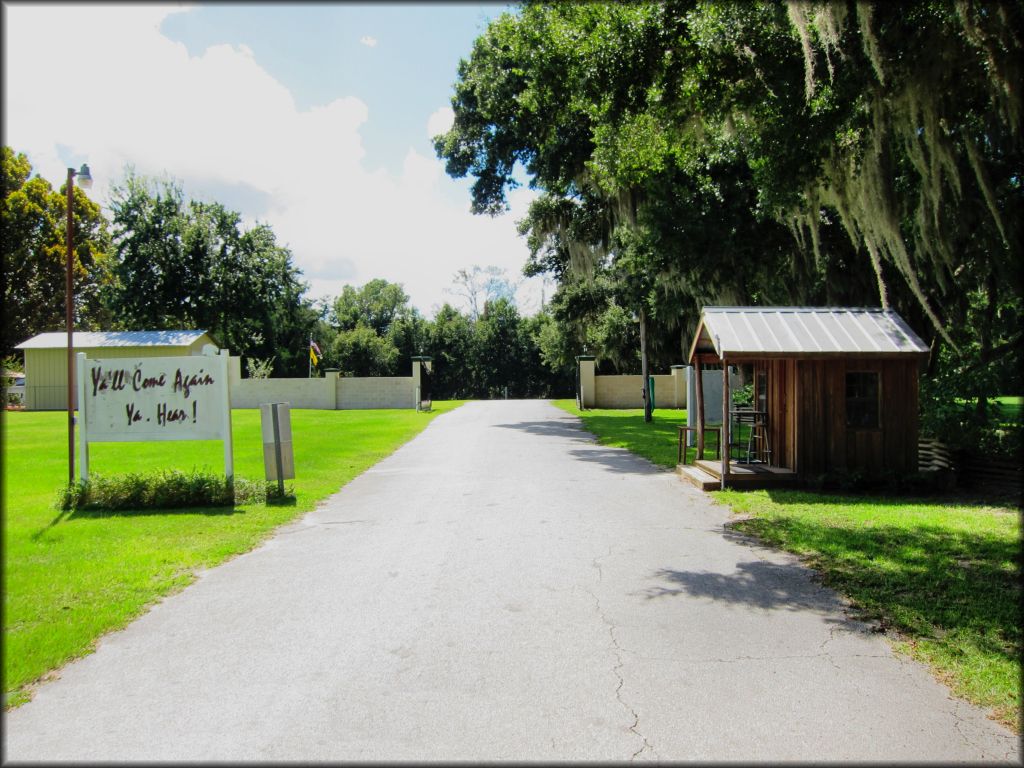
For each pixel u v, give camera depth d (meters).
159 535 7.42
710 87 8.91
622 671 3.93
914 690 3.70
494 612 4.95
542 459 14.12
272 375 53.12
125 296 39.62
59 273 38.88
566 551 6.66
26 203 37.38
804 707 3.50
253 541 7.20
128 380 9.33
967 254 11.57
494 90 18.55
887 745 3.14
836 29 7.47
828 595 5.28
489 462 13.67
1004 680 3.80
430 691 3.70
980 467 10.12
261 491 9.49
